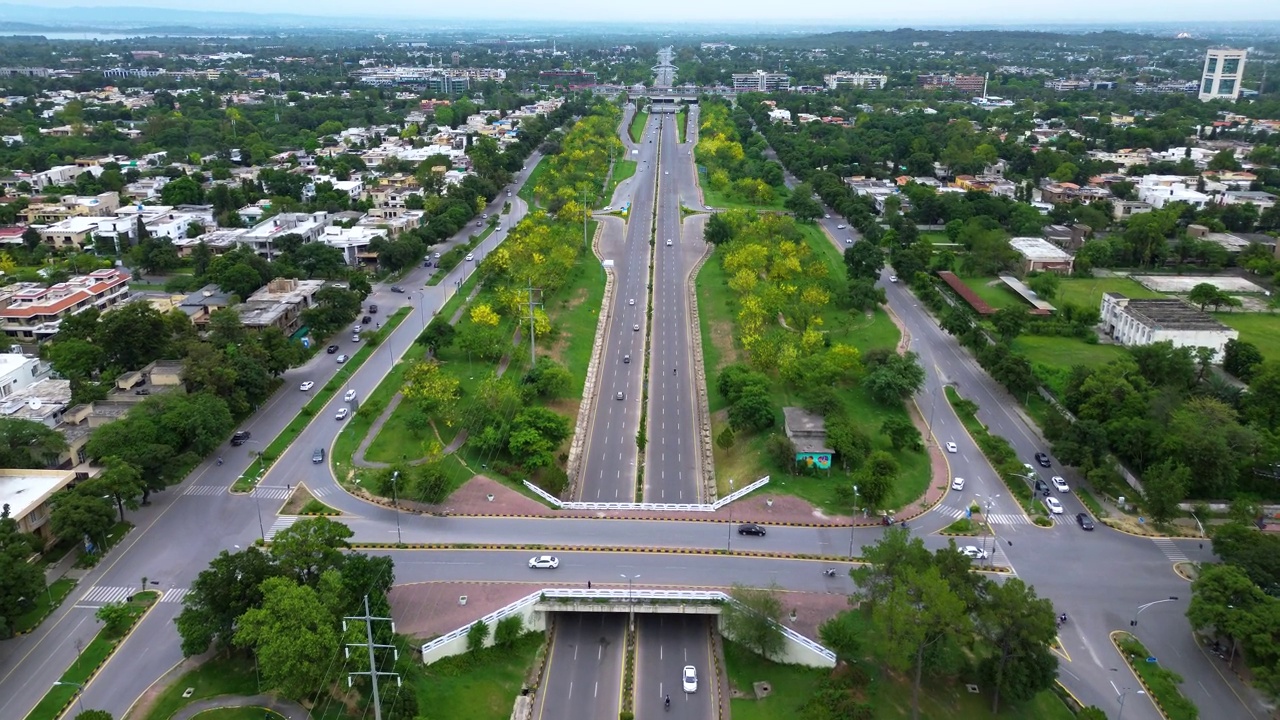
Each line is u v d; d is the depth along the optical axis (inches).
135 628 6200.8
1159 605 6742.1
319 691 5516.7
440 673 5989.2
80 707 5487.2
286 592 5556.1
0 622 5689.0
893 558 6141.7
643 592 6510.8
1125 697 5861.2
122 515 7519.7
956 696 5856.3
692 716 5836.6
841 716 5615.2
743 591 6358.3
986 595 6018.7
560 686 6097.4
